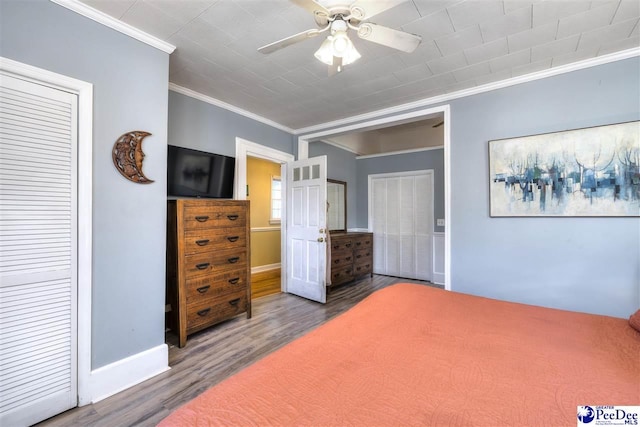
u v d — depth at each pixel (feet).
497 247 8.68
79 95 5.46
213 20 5.98
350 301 12.36
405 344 3.86
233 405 2.61
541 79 8.09
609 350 3.69
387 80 8.66
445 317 4.89
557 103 7.88
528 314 5.06
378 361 3.40
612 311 7.20
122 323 6.04
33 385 4.92
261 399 2.69
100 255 5.70
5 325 4.67
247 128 11.59
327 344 3.84
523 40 6.66
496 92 8.77
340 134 12.81
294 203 13.23
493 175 8.71
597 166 7.33
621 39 6.58
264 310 11.07
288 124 13.12
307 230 12.53
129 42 6.18
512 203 8.41
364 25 4.70
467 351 3.67
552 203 7.87
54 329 5.15
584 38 6.55
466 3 5.45
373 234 18.39
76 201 5.41
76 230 5.41
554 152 7.86
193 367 6.89
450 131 9.52
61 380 5.23
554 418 2.45
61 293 5.23
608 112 7.27
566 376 3.09
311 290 12.34
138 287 6.31
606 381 2.99
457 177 9.36
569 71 7.71
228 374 6.59
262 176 19.01
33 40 4.92
